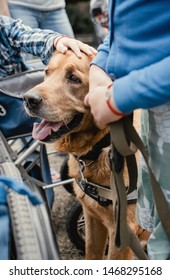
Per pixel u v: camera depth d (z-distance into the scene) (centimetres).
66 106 188
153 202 148
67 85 189
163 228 135
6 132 206
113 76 131
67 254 247
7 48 214
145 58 121
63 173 266
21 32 209
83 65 189
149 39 120
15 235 113
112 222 192
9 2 305
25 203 120
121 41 126
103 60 141
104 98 119
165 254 138
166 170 132
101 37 356
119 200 132
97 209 193
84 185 187
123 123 128
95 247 214
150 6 117
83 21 741
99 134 183
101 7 347
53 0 315
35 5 309
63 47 194
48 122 188
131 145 138
